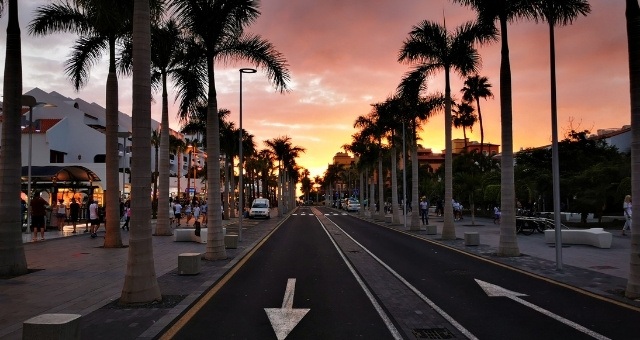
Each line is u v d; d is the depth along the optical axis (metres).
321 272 13.01
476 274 12.53
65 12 17.97
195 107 18.00
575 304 8.85
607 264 13.99
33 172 30.48
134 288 8.76
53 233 24.86
